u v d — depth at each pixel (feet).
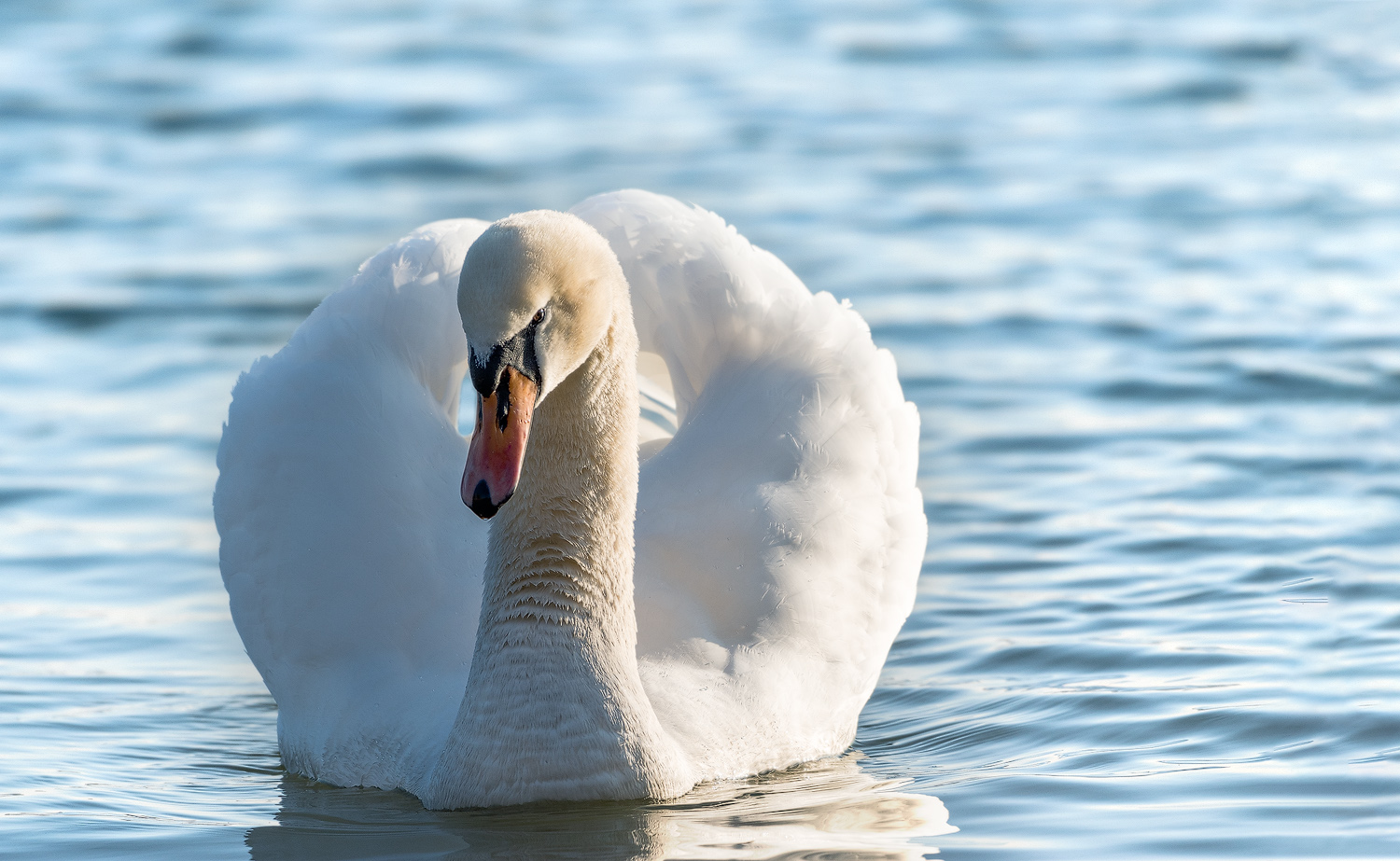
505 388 29.66
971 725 37.86
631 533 32.91
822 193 92.27
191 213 90.63
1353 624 41.68
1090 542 48.98
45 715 39.40
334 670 36.42
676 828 31.14
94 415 62.18
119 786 34.88
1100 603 44.60
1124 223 85.87
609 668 32.48
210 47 128.26
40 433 60.18
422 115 109.70
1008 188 93.20
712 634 36.94
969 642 42.88
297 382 38.88
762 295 40.83
